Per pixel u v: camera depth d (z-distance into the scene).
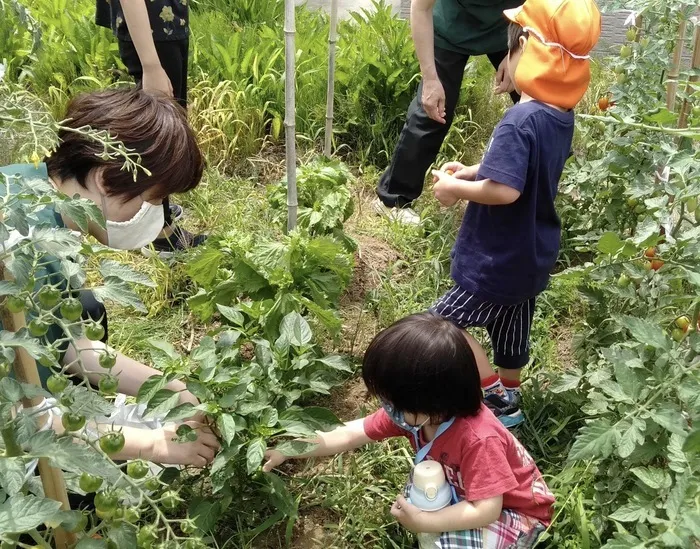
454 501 2.17
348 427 2.34
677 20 3.10
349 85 4.84
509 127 2.32
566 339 3.29
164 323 3.27
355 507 2.42
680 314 2.68
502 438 2.10
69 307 1.32
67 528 1.41
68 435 1.32
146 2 3.36
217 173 4.27
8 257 1.26
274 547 2.36
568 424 2.77
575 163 3.60
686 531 1.59
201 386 2.06
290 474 2.57
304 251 2.85
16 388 1.26
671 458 1.77
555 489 2.42
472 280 2.54
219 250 2.87
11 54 4.89
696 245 2.29
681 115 3.10
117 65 5.01
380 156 4.70
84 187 1.94
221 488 2.13
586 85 2.43
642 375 2.15
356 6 7.27
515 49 2.48
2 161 1.37
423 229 3.93
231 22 5.70
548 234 2.53
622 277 2.66
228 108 4.56
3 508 1.18
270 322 2.58
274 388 2.21
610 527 2.31
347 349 3.15
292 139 2.90
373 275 3.61
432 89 3.46
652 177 3.10
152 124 1.93
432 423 2.08
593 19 2.32
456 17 3.47
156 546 1.59
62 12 5.25
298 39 5.18
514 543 2.14
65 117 1.96
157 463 2.12
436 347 1.95
